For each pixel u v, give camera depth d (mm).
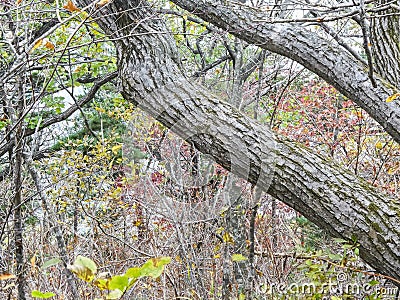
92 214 4492
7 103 3137
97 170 5941
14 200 3029
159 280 3352
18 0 2732
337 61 3307
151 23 3117
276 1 3736
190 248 3289
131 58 2986
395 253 2725
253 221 3082
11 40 3141
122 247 4520
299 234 5066
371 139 5891
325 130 6891
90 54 5863
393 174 5375
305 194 2871
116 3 3111
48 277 3781
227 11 3490
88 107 8156
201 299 3076
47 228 4090
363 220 2781
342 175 2918
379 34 3770
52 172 5238
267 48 3488
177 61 3031
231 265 3318
